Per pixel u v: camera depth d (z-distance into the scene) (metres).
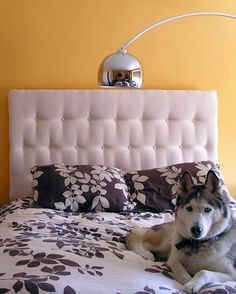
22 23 3.30
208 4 3.50
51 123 3.25
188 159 3.38
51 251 1.75
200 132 3.41
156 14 3.44
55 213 2.61
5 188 3.36
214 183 1.77
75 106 3.26
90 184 2.82
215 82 3.56
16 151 3.22
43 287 1.42
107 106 3.29
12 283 1.44
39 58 3.34
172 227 2.01
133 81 2.41
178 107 3.37
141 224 2.47
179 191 1.82
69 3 3.33
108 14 3.38
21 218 2.48
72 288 1.44
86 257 1.74
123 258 1.80
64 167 2.94
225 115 3.58
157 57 3.47
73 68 3.38
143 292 1.47
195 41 3.51
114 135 3.31
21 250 1.77
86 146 3.29
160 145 3.36
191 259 1.72
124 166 3.31
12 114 3.21
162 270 1.71
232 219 1.80
